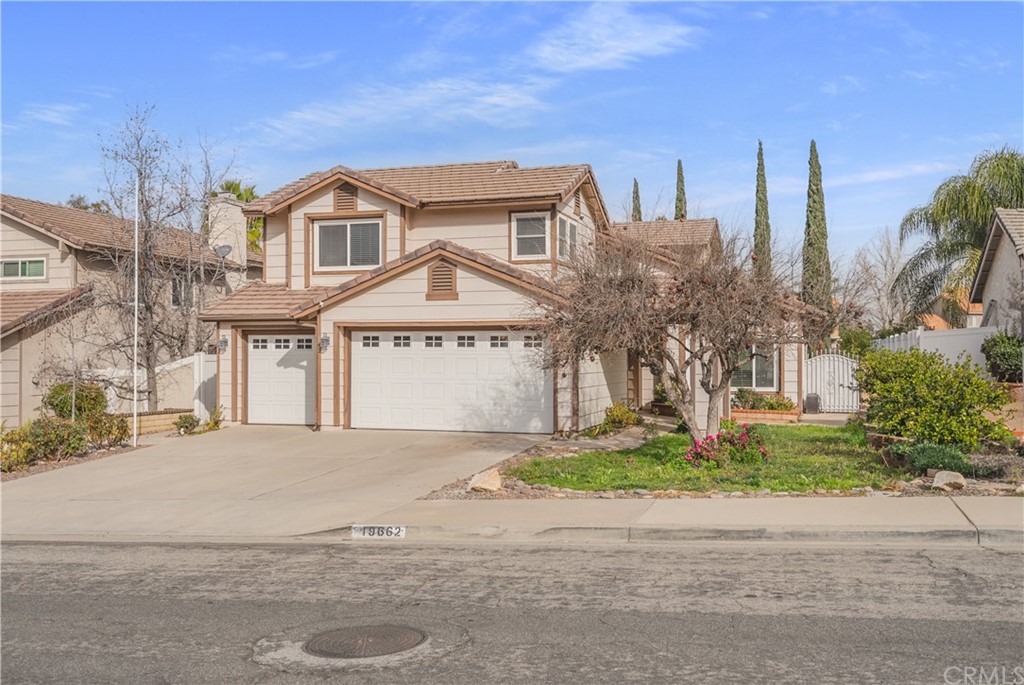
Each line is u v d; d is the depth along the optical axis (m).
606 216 24.55
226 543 10.84
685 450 15.66
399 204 21.92
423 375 20.23
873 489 12.02
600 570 8.78
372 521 11.25
